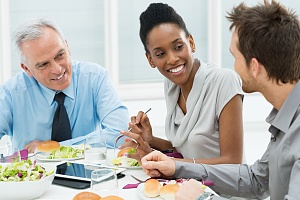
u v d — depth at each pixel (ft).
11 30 14.55
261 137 14.43
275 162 5.39
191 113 7.52
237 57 5.48
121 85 15.25
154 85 15.44
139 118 8.02
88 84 9.30
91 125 9.37
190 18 15.29
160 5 7.22
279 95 5.37
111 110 9.15
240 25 5.36
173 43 7.12
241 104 7.38
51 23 8.30
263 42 5.18
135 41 15.19
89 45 14.99
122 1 14.96
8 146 7.59
